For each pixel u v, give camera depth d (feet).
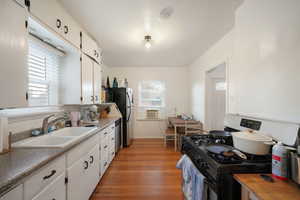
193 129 11.76
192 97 13.74
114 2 5.10
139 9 5.52
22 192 2.59
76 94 6.73
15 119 4.49
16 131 4.51
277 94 3.55
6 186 2.19
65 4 5.20
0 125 3.37
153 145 12.69
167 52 10.59
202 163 3.60
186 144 5.00
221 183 2.87
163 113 15.07
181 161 4.92
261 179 2.68
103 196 6.05
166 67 15.02
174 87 15.02
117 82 14.07
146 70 14.96
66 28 5.54
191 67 13.94
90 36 7.88
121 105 12.36
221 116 11.11
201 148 4.00
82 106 9.24
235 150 3.59
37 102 5.61
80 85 6.73
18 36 3.31
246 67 4.74
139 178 7.43
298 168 2.46
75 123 7.16
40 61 5.74
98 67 9.01
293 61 3.17
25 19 3.51
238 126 4.87
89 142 5.51
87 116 9.03
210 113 10.82
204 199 3.38
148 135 14.98
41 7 4.15
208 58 10.02
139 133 14.98
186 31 7.34
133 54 11.04
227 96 7.42
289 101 3.25
